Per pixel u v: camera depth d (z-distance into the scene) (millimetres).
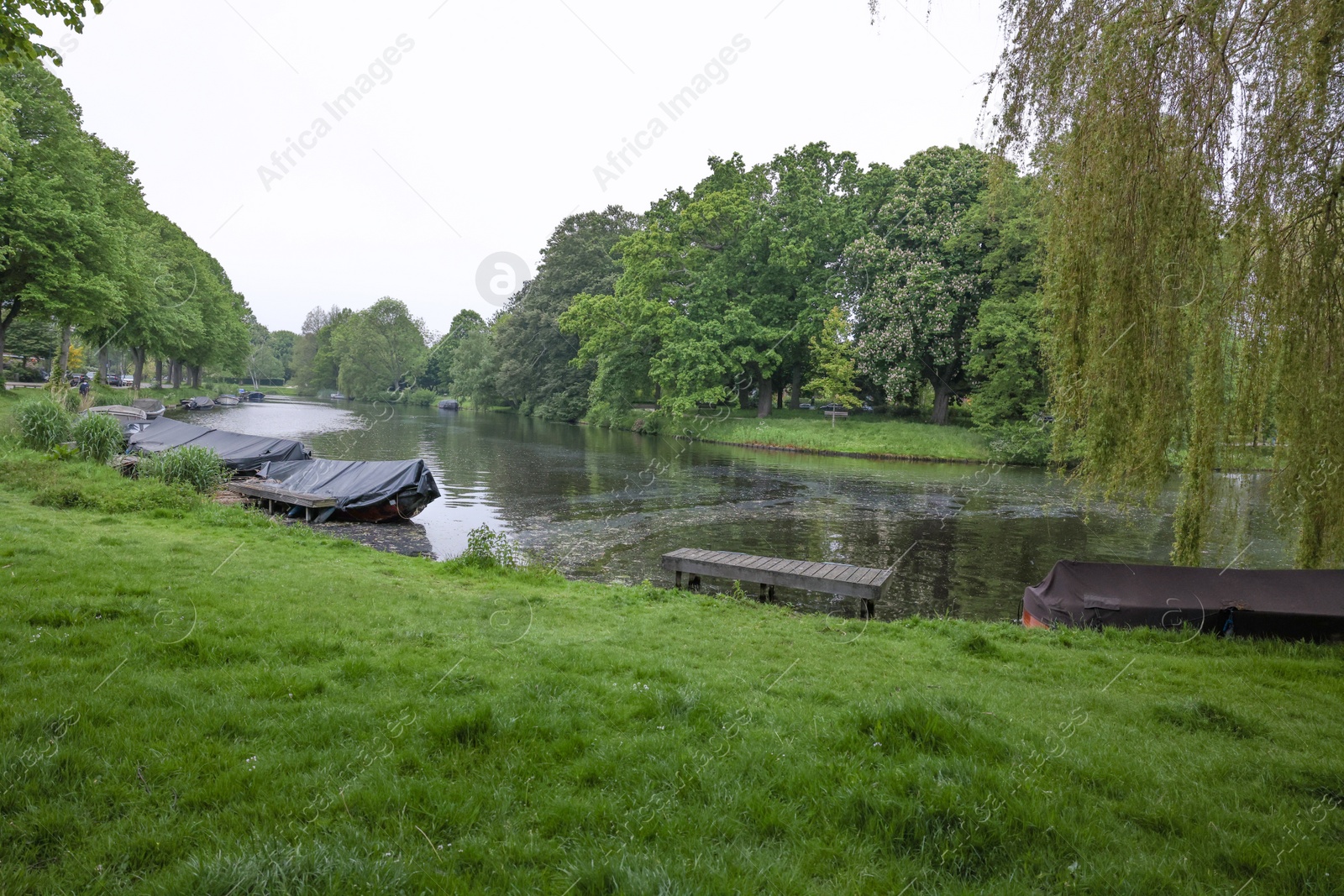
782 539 18156
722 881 3033
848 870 3244
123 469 20141
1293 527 10164
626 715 5105
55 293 34969
